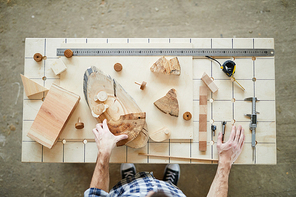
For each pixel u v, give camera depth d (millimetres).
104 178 1137
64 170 1749
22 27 1773
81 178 1743
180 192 1148
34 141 1315
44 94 1347
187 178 1752
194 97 1343
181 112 1318
